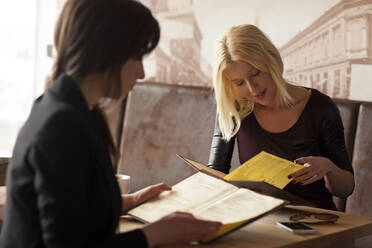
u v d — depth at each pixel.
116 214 0.98
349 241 1.39
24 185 0.88
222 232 1.08
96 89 1.00
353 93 2.48
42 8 3.64
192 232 1.01
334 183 1.77
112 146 1.18
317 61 2.59
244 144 2.11
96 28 0.94
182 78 3.06
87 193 0.93
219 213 1.18
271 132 2.04
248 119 2.11
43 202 0.84
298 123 2.00
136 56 1.01
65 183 0.85
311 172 1.51
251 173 1.51
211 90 2.60
